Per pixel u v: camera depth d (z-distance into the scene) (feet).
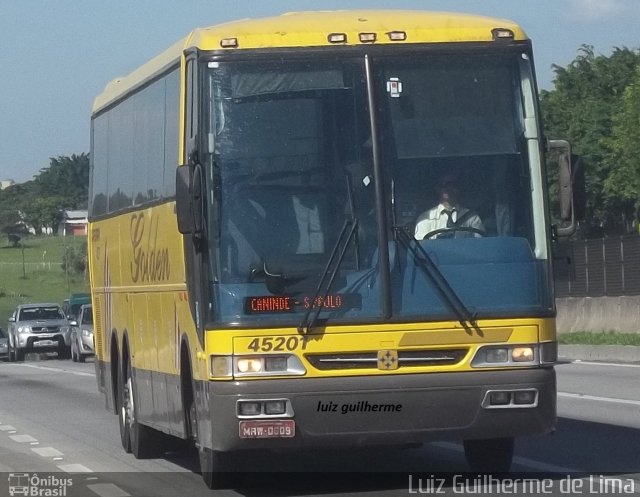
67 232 520.42
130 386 50.57
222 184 34.58
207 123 34.78
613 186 181.27
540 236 35.27
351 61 35.27
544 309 34.91
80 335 150.82
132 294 48.57
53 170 610.65
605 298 116.98
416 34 35.58
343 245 34.40
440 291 34.45
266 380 33.78
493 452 40.29
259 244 34.37
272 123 34.88
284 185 34.65
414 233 34.65
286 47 35.17
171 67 41.14
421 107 35.29
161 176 42.50
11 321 169.89
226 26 36.14
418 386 34.01
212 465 38.70
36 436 60.44
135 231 47.78
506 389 34.35
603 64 215.10
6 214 560.61
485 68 35.68
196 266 35.35
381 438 34.22
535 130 35.63
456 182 35.09
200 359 35.55
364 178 34.73
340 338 33.94
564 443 48.06
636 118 172.35
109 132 55.06
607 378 79.66
